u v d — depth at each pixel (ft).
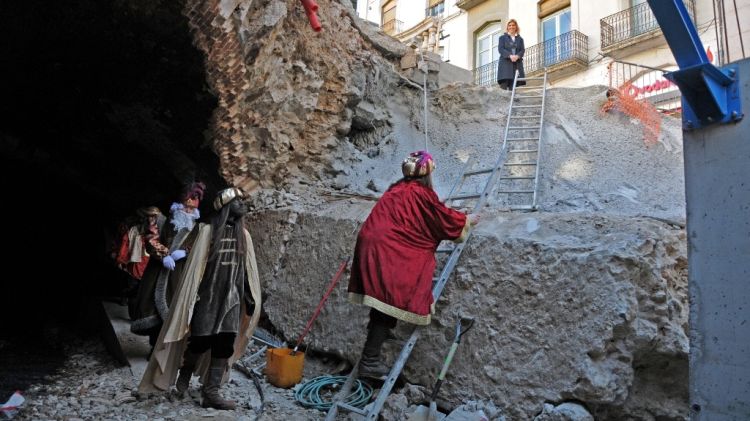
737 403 6.33
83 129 24.44
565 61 55.57
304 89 22.27
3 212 30.42
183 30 17.80
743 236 6.46
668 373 10.62
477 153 26.91
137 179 26.91
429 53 30.83
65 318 23.20
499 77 31.91
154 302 13.99
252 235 20.84
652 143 25.57
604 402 9.92
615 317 9.95
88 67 20.38
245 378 14.82
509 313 11.46
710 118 6.84
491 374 11.28
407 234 11.49
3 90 22.54
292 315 17.19
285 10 19.06
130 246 17.75
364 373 11.69
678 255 11.05
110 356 16.93
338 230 16.76
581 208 21.42
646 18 50.90
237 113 20.22
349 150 26.05
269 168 22.61
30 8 17.92
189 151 22.84
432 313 11.64
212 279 12.00
